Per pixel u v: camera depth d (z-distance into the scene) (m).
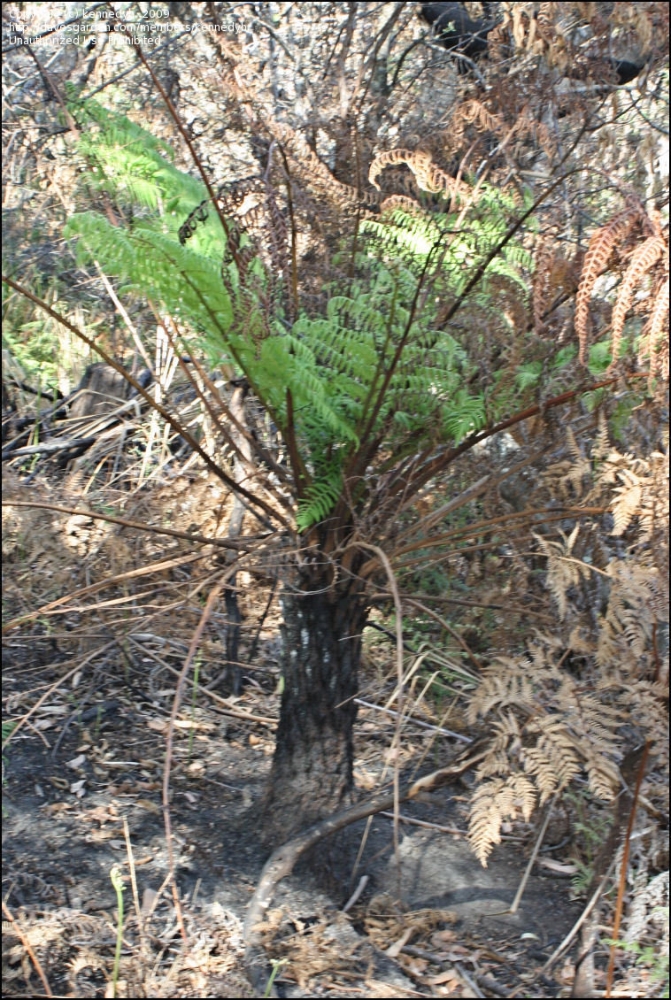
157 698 3.20
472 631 3.16
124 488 3.71
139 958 1.96
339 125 2.63
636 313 2.32
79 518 2.94
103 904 2.18
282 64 4.28
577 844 2.62
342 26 3.80
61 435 4.00
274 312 2.26
